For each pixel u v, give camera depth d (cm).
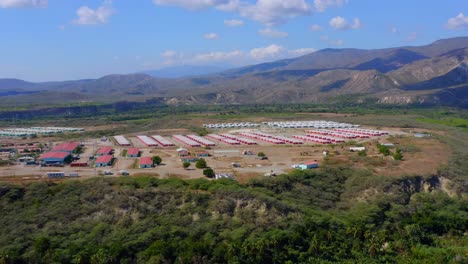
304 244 10331
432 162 16775
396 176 14588
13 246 9375
